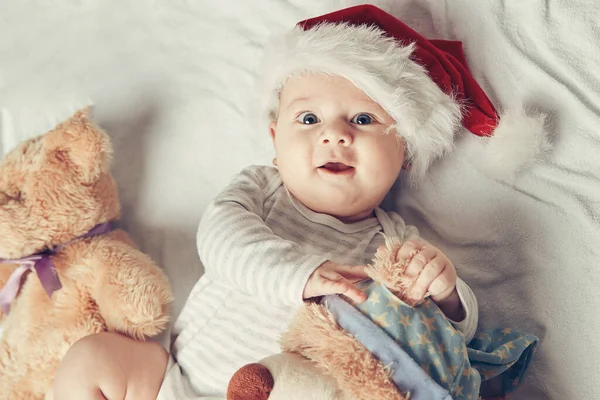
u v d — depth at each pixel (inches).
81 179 47.4
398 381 32.6
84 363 40.7
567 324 43.0
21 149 47.9
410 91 42.9
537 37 46.1
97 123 53.3
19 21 56.0
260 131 52.4
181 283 52.6
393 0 49.9
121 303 45.0
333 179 41.8
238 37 53.9
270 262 38.5
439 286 34.6
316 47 42.7
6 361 46.2
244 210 43.1
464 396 34.7
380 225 46.6
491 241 46.4
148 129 54.1
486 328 45.6
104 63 55.1
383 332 33.3
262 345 42.1
